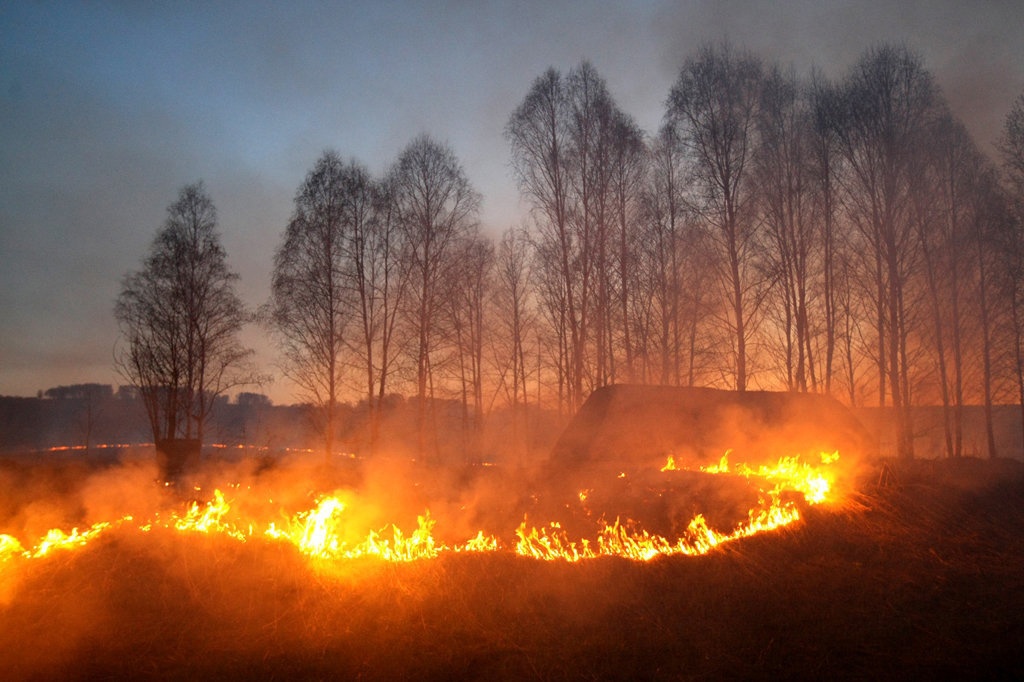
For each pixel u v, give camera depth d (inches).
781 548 354.9
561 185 979.9
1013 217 922.7
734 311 920.9
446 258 1058.1
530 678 223.1
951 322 976.3
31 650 235.6
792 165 962.7
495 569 320.8
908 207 917.2
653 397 684.7
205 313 1141.1
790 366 967.6
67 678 219.5
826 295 976.3
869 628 261.9
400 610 269.4
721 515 417.4
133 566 307.7
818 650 244.2
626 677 224.1
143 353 1112.8
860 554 348.2
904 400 903.7
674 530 399.2
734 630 259.9
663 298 965.2
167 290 1128.8
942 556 348.2
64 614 259.4
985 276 958.4
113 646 239.0
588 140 979.9
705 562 335.9
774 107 959.6
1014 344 960.3
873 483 476.4
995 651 243.4
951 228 944.9
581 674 225.8
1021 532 404.2
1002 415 1256.2
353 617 263.0
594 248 971.3
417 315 1043.3
